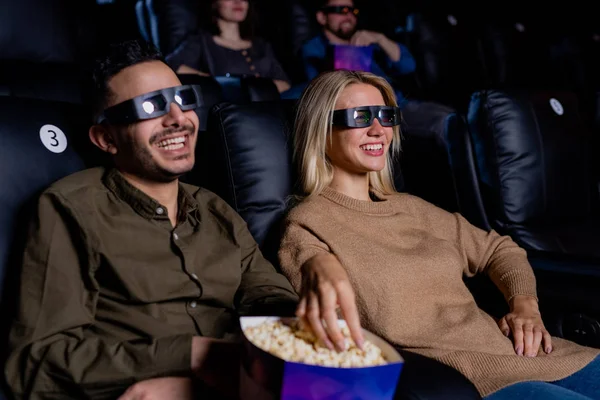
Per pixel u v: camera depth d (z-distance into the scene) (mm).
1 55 1833
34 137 1257
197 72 2812
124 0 2809
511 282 1564
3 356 1120
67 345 1076
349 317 927
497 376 1305
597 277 1530
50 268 1095
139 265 1179
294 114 1610
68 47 1973
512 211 2059
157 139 1189
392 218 1538
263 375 833
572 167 2203
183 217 1271
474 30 3631
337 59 2986
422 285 1432
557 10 4328
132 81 1192
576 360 1396
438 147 2027
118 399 1030
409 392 894
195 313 1253
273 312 1287
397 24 3828
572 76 3729
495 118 2055
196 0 2881
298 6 3268
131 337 1173
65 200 1121
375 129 1513
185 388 1048
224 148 1560
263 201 1560
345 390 798
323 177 1549
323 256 1023
